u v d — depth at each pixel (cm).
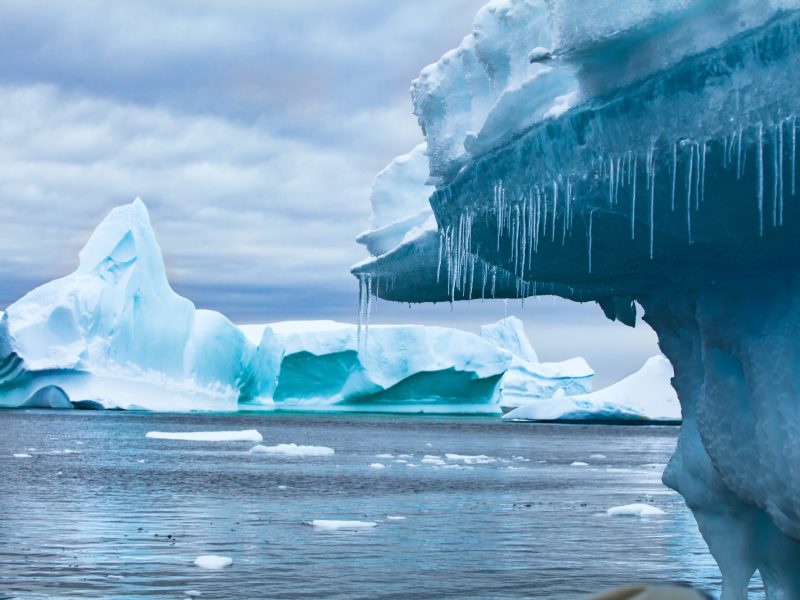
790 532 622
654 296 770
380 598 1043
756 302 641
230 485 2441
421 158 912
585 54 531
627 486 2691
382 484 2567
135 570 1177
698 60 489
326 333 8381
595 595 178
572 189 583
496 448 4753
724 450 671
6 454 3500
